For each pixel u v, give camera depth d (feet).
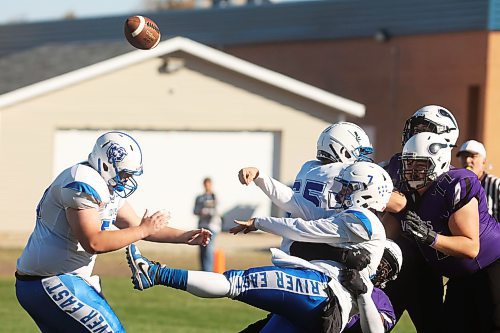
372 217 39.63
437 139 43.86
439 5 184.55
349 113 174.60
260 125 171.63
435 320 48.65
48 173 159.53
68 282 40.01
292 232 40.27
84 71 159.53
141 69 164.76
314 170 42.42
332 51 203.21
